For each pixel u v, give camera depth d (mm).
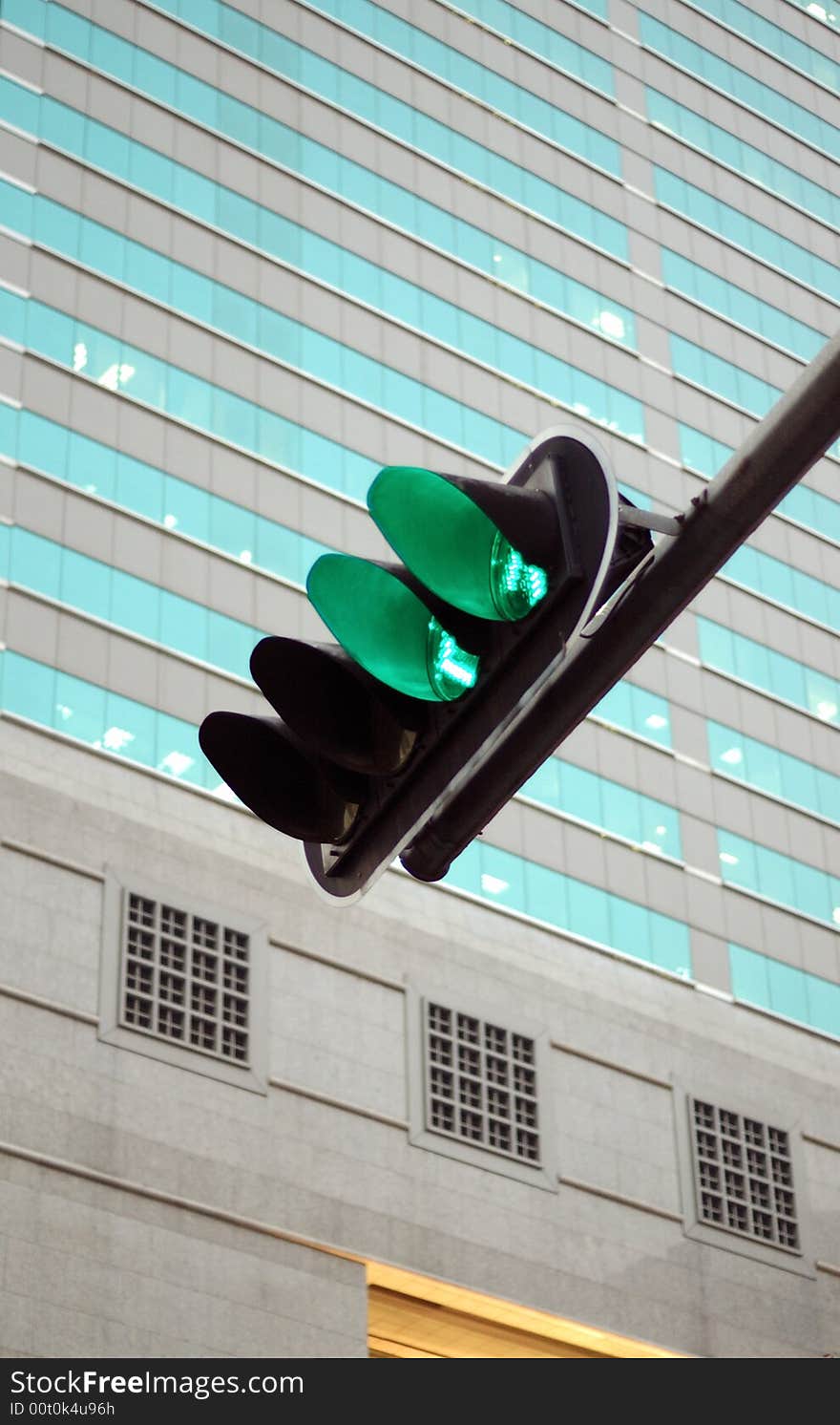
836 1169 54812
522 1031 50062
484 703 6527
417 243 62562
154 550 50594
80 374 51906
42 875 44000
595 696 6461
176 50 59688
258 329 56562
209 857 46750
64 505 49688
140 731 47625
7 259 52406
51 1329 39094
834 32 85438
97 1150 41750
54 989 42906
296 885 47906
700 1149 52031
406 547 6352
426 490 6371
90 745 46562
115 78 57656
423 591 6449
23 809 44500
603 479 6148
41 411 50688
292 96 62062
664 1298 48844
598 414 64750
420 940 49531
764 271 74500
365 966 48062
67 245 53750
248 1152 43844
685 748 60281
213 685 49531
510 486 6289
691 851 58031
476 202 65500
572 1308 47031
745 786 60969
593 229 68938
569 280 66750
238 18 62062
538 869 53781
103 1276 40312
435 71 67188
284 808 7164
